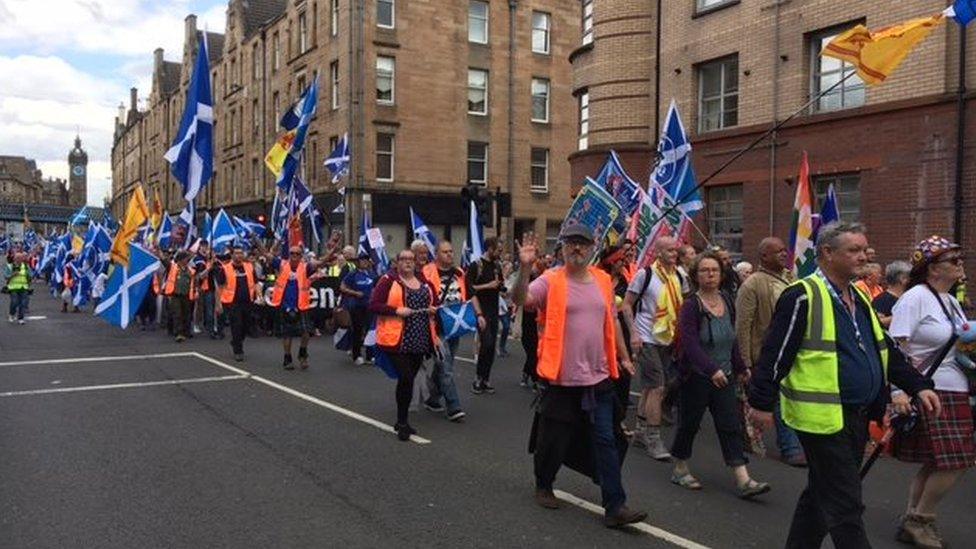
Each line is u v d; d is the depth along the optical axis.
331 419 8.48
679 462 6.15
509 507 5.62
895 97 13.16
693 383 5.97
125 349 14.35
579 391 5.34
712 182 16.45
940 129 12.51
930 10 12.62
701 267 6.02
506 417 8.68
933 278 5.14
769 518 5.41
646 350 7.05
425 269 9.00
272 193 41.34
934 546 4.92
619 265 7.45
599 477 5.33
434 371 8.89
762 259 6.85
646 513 5.20
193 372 11.66
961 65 12.19
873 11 13.47
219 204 49.72
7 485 6.04
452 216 35.00
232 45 47.22
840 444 3.86
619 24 18.12
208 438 7.57
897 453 4.99
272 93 41.41
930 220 12.64
